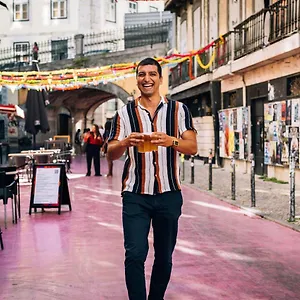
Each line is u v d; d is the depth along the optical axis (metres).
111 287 6.08
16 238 8.88
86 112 46.75
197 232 9.24
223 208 11.95
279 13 17.16
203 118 25.59
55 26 48.00
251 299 5.70
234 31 20.66
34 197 11.53
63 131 46.94
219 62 23.02
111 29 45.25
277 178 17.92
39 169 11.63
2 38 48.81
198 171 22.17
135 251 4.64
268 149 18.39
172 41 33.56
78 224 10.14
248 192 14.53
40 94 23.14
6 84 19.66
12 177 10.39
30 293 5.90
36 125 23.22
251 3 20.44
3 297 5.77
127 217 4.75
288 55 16.58
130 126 4.82
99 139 21.53
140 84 4.83
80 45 37.88
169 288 6.05
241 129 21.20
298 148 15.98
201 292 5.92
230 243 8.35
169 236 4.90
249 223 10.08
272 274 6.62
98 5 47.91
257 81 19.73
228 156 22.81
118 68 19.44
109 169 21.12
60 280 6.38
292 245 8.20
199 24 27.14
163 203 4.77
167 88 33.66
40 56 47.53
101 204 12.95
